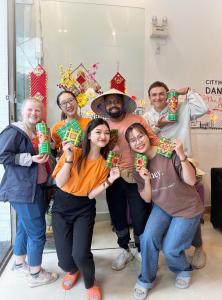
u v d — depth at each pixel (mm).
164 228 1742
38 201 1730
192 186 1729
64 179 1608
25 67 2629
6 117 2264
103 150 1729
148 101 2963
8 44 2229
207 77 3145
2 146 1614
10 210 2326
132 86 3008
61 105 1957
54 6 2791
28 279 1870
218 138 3230
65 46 2850
